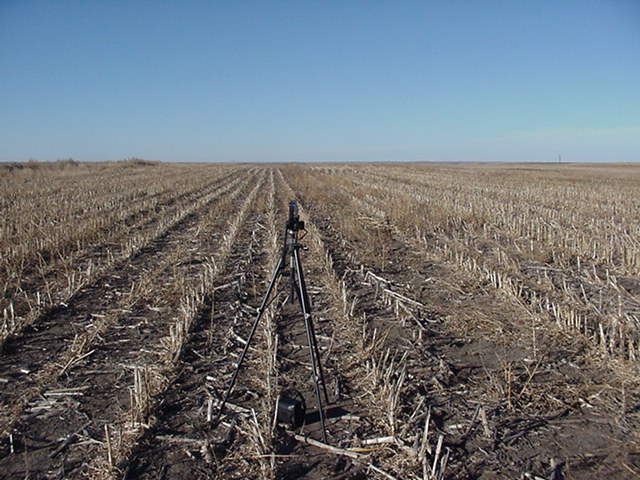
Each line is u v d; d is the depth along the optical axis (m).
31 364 5.35
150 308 7.20
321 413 4.03
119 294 7.87
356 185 30.11
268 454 3.79
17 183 27.05
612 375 4.98
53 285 8.29
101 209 17.64
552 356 5.50
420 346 5.84
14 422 4.21
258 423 4.18
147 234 12.99
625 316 6.49
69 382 4.96
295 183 34.28
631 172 53.34
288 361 5.45
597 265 9.81
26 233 11.98
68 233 12.02
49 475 3.56
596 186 29.19
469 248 11.38
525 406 4.47
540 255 10.44
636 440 3.93
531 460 3.73
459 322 6.57
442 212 16.02
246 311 7.15
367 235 12.75
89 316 6.90
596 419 4.24
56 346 5.85
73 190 24.11
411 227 14.08
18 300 7.37
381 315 7.00
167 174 41.62
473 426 4.17
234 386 4.89
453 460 3.73
